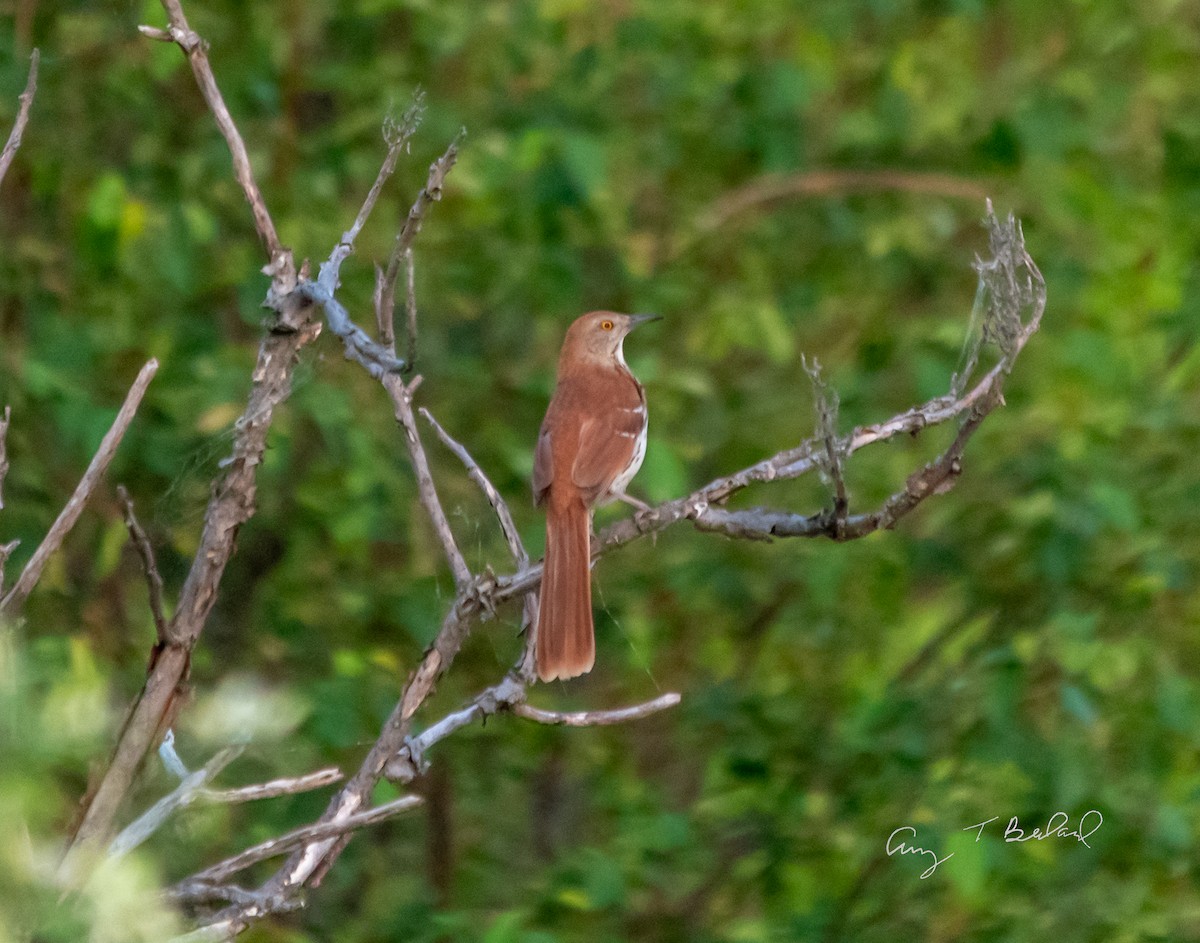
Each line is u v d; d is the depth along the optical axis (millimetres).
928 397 11305
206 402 10812
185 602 5863
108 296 11570
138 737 5691
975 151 12953
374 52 13398
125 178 12164
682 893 11781
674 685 13016
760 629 12711
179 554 11227
